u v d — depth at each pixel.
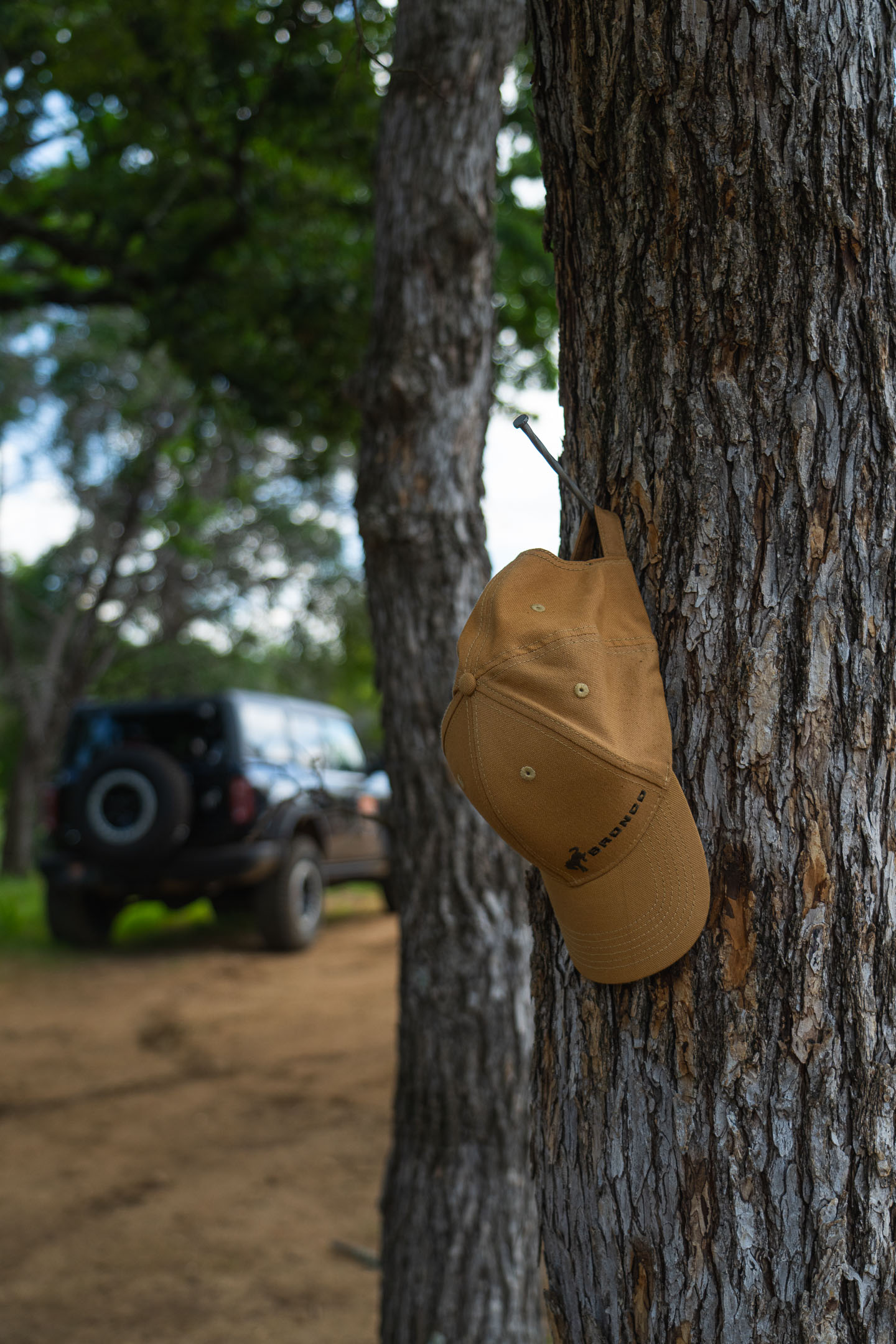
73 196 8.31
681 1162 1.35
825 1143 1.30
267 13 6.50
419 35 2.73
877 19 1.33
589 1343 1.43
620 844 1.31
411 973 2.73
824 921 1.32
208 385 8.73
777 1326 1.31
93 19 6.65
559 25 1.45
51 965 8.06
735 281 1.33
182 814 7.76
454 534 2.75
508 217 7.27
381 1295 2.69
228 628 19.75
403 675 2.74
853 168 1.30
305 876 8.55
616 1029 1.41
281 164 8.60
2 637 15.87
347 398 2.87
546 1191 1.51
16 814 15.17
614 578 1.42
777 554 1.34
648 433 1.41
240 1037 6.04
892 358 1.33
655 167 1.36
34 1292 3.29
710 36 1.31
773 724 1.34
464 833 2.69
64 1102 5.04
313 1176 4.15
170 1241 3.64
